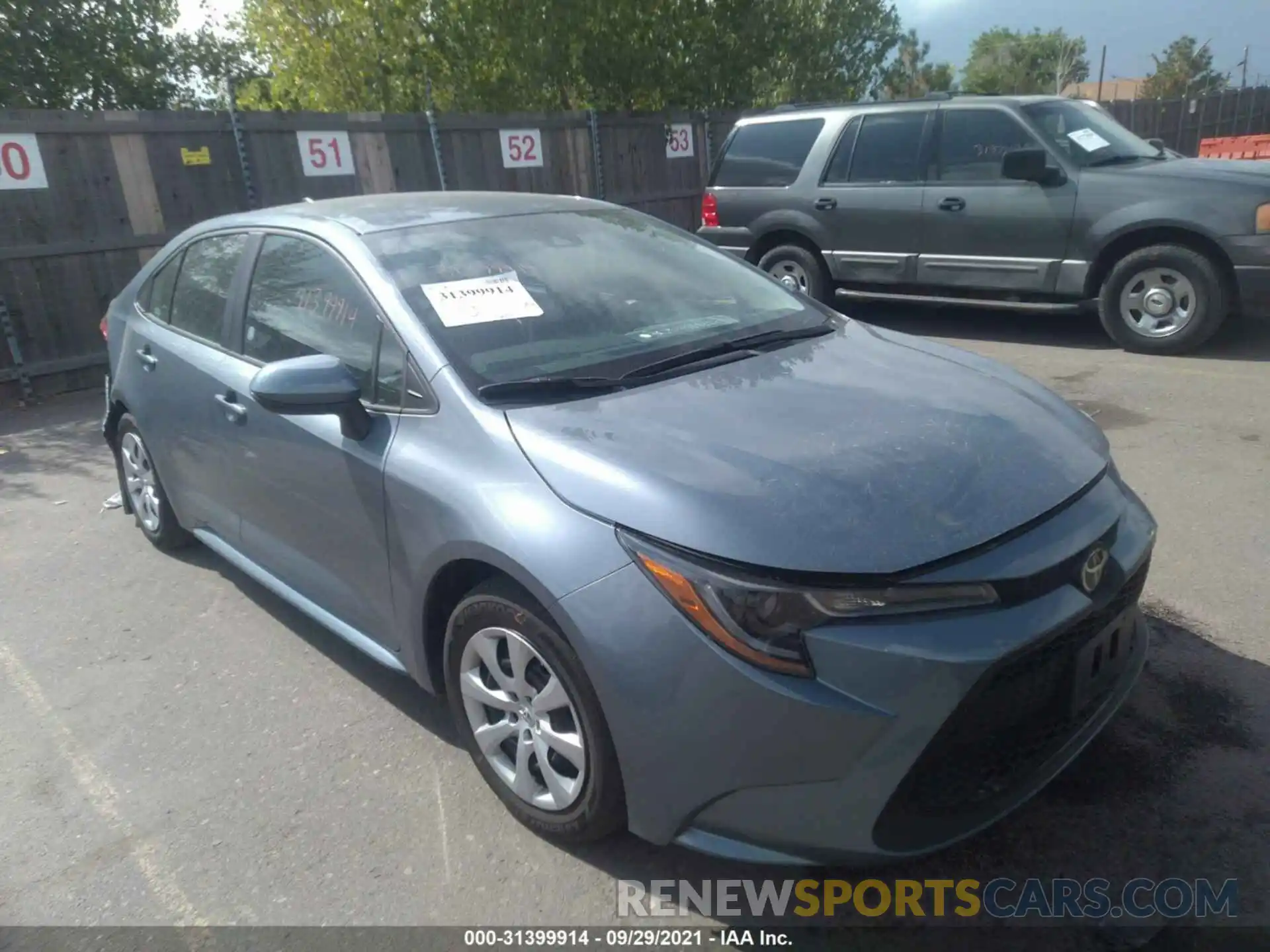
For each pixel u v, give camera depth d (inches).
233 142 364.2
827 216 350.0
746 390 116.3
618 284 140.3
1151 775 115.0
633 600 91.5
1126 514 108.0
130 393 182.9
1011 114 310.5
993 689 89.1
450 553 107.4
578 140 485.4
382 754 128.6
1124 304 295.6
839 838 88.3
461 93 531.8
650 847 109.4
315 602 142.8
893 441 103.2
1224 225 271.4
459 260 134.5
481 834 112.7
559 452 103.1
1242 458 208.7
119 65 551.5
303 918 102.3
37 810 121.7
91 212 332.5
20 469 255.9
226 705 141.9
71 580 186.1
